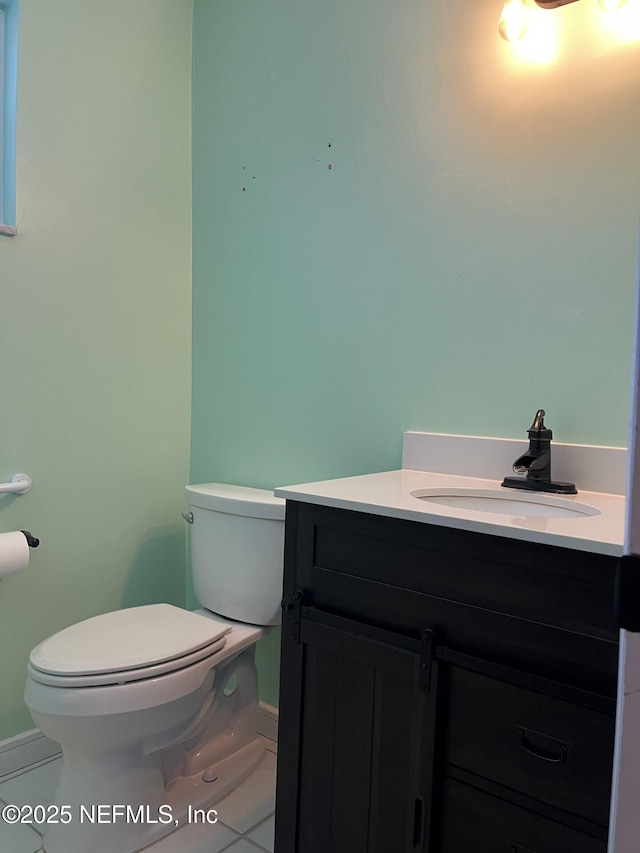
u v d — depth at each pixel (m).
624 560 0.54
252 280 1.91
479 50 1.43
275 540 1.63
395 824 1.09
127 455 1.95
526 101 1.37
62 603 1.82
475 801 1.01
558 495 1.25
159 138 1.97
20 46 1.65
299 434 1.81
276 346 1.85
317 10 1.72
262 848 1.45
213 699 1.62
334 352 1.72
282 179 1.81
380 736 1.11
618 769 0.55
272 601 1.65
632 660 0.54
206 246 2.04
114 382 1.91
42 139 1.71
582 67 1.29
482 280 1.44
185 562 2.14
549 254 1.35
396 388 1.60
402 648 1.08
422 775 1.05
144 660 1.37
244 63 1.90
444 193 1.50
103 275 1.86
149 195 1.96
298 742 1.23
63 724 1.32
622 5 1.24
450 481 1.40
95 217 1.83
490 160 1.42
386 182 1.59
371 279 1.63
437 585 1.05
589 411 1.30
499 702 0.98
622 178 1.25
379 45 1.60
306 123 1.75
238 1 1.91
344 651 1.15
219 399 2.02
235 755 1.75
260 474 1.91
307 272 1.77
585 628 0.90
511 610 0.97
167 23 1.98
